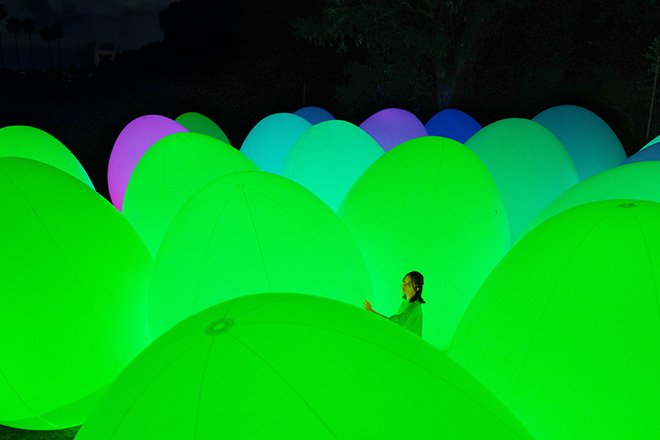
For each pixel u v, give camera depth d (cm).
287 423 124
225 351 137
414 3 1305
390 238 347
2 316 253
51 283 264
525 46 1398
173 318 274
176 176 419
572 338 197
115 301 288
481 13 1178
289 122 720
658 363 182
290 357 136
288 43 1862
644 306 190
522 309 216
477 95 1457
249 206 276
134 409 134
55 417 281
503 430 143
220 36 2109
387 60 1364
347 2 1216
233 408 126
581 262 209
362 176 392
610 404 185
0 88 1945
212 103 1894
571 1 1282
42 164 309
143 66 2177
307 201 302
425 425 131
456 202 345
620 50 1226
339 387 132
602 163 646
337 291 282
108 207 323
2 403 268
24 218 268
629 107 1169
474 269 347
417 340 164
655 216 215
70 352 268
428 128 833
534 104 1334
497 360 217
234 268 265
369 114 1427
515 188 486
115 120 1747
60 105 1866
